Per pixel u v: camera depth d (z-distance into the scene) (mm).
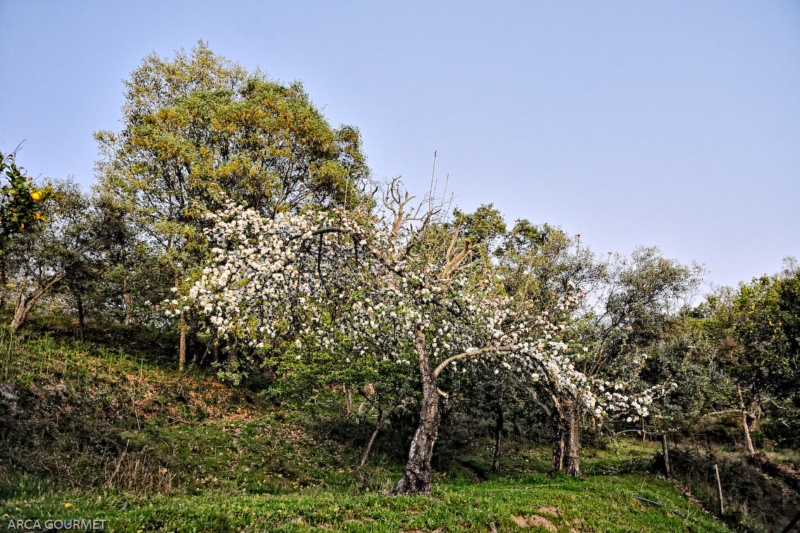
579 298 14156
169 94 28547
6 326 19109
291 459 18750
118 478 11445
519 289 20625
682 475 19641
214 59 29641
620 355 21281
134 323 28094
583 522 11930
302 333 13141
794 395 16609
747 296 30859
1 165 8250
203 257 22000
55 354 18656
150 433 16391
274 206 23594
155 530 6859
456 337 15172
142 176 23312
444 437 24797
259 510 8523
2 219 8328
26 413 13438
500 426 22266
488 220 35844
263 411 24453
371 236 13305
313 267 13508
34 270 20125
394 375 19359
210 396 23219
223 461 16562
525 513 11438
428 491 11820
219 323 10898
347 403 25062
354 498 10742
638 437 30109
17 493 8500
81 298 20906
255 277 11055
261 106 25172
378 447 22516
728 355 25578
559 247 24297
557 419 20031
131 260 24219
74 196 21219
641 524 12742
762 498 17469
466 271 15484
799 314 17000
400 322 13273
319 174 24641
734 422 25922
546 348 14406
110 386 18188
